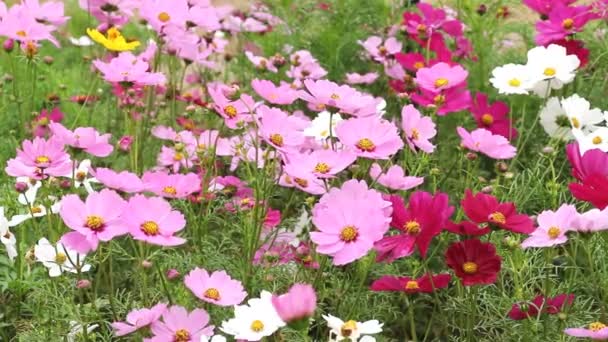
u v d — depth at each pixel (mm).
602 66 2506
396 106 2582
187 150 2166
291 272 1865
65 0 3346
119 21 2559
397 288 1712
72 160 1772
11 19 2268
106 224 1636
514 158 2246
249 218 1867
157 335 1594
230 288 1652
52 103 2473
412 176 1930
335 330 1535
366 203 1626
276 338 1723
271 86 1869
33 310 1855
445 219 1632
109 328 1810
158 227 1644
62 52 3131
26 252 1932
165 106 2531
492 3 2695
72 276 1929
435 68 2064
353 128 1730
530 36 2680
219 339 1573
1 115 2469
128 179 1709
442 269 2008
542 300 1792
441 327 1978
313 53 2771
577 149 1766
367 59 2746
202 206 1952
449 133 2498
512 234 1906
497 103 2242
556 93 2379
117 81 1936
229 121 1854
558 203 2100
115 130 2555
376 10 2803
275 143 1758
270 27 2809
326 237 1622
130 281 2012
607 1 2340
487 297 1847
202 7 2438
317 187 1860
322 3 2809
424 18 2564
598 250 1880
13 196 2043
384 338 1848
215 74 2738
